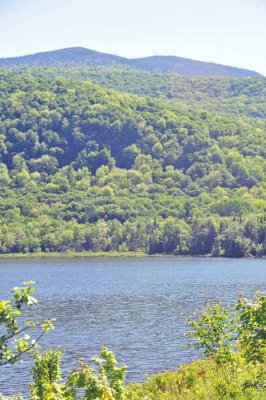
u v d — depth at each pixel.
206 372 29.44
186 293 105.06
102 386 13.19
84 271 157.50
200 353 51.84
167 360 49.44
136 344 56.78
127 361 49.16
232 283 122.44
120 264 179.88
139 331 64.50
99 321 72.19
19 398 13.06
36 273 152.88
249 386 20.30
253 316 18.47
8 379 42.66
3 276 144.38
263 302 18.52
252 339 18.98
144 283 124.75
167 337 60.44
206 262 184.00
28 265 180.00
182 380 29.23
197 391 24.97
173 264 177.25
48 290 112.88
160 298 97.81
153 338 60.03
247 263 179.88
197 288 113.69
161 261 189.12
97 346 55.75
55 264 183.12
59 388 13.17
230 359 24.61
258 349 19.17
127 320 72.94
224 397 22.62
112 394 13.48
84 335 61.91
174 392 27.42
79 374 13.44
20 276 144.50
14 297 10.90
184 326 67.56
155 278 135.62
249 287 114.19
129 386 30.50
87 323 70.50
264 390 20.05
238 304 18.94
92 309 84.25
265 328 18.61
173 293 105.44
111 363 14.85
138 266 172.00
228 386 23.39
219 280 129.25
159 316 76.19
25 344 11.15
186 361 48.84
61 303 92.12
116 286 119.31
